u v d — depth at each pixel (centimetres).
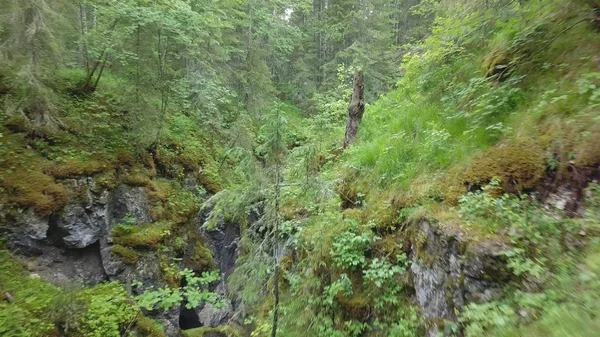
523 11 519
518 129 398
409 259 402
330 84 2070
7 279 655
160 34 1030
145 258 866
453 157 448
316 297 443
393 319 373
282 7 2416
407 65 757
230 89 1653
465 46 650
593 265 243
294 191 444
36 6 755
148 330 730
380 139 651
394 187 500
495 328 255
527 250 290
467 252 311
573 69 397
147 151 1066
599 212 279
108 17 1018
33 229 728
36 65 789
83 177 836
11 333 559
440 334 307
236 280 416
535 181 341
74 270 776
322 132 1062
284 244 493
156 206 974
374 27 2036
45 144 833
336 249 461
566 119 355
